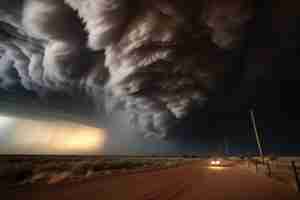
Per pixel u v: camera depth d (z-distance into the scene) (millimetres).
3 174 10805
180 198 6539
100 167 17734
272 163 24094
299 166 17078
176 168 22719
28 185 8625
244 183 9648
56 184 8922
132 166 22438
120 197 6633
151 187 8695
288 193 7043
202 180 11312
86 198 6395
